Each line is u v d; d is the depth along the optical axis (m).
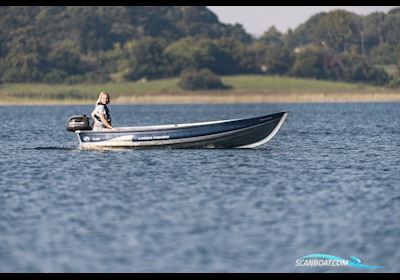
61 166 113.81
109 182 97.00
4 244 64.69
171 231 68.56
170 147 129.50
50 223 72.00
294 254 61.81
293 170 108.25
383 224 71.00
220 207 79.06
